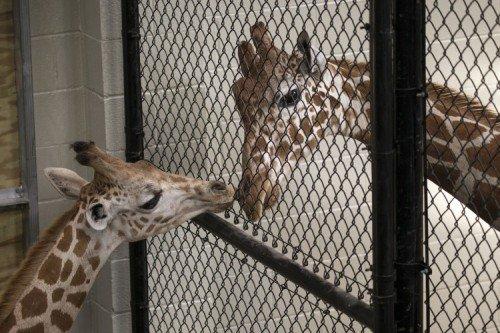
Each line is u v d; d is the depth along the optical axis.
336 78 3.74
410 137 2.66
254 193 3.45
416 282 2.73
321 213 4.83
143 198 3.35
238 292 4.74
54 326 3.42
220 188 3.40
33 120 4.34
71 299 3.44
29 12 4.28
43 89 4.39
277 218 4.77
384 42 2.58
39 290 3.37
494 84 5.11
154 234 3.43
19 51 4.26
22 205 4.39
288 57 3.62
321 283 2.99
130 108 3.95
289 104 3.57
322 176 4.79
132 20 3.89
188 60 3.64
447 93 3.72
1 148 4.33
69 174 3.58
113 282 4.32
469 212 5.14
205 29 4.39
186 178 3.42
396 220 2.71
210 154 4.50
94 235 3.42
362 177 4.87
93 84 4.29
